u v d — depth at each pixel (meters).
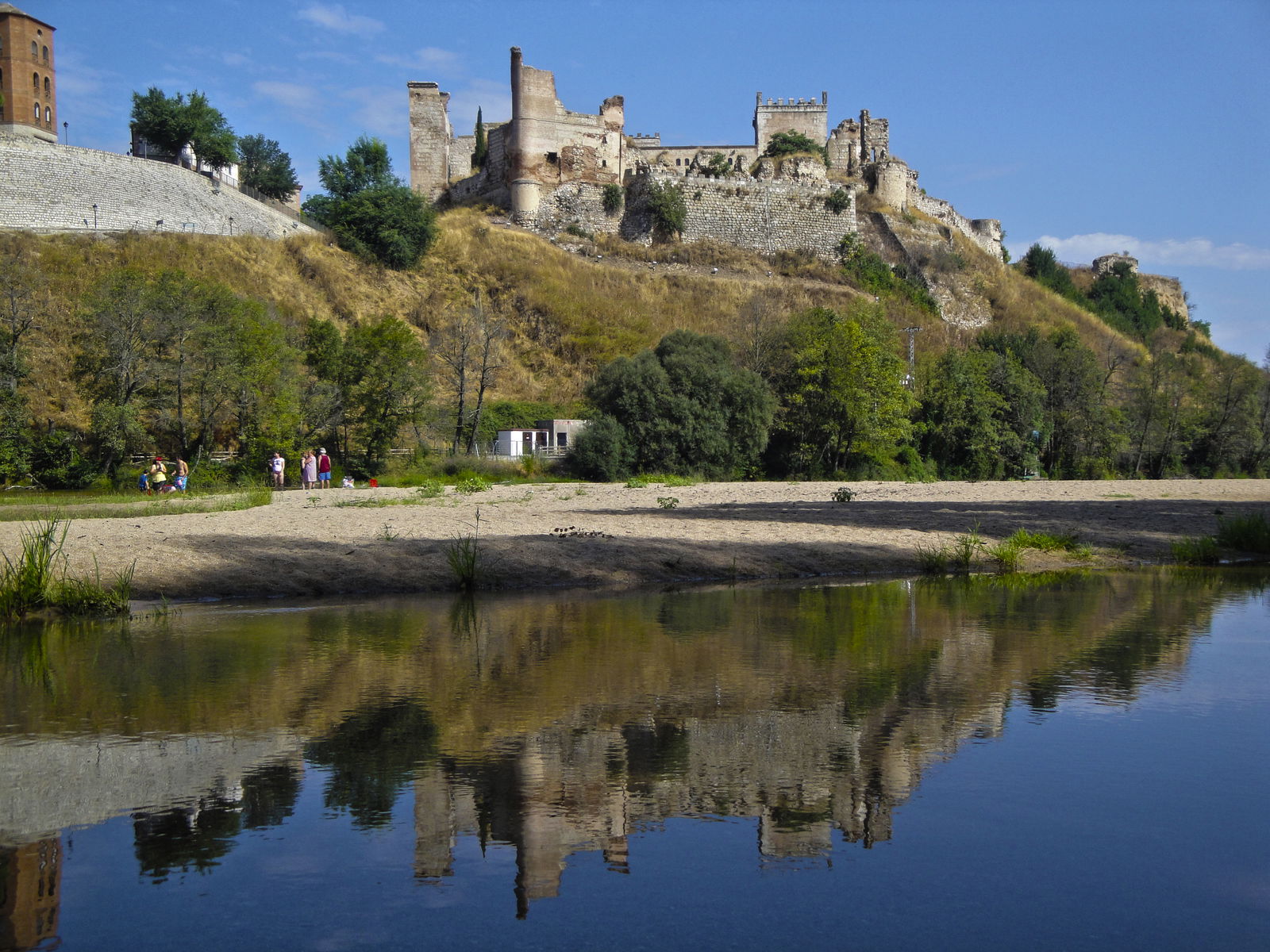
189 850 4.36
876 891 3.95
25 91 71.94
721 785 5.16
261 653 8.62
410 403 42.59
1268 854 4.32
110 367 37.06
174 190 61.06
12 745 5.83
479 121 95.75
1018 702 6.80
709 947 3.48
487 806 4.91
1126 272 109.75
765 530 18.20
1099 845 4.39
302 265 60.03
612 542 16.03
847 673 7.75
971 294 83.75
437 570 13.58
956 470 54.31
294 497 27.30
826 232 82.62
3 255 44.16
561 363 60.09
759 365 52.47
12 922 3.68
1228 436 63.09
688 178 80.81
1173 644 8.90
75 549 14.12
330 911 3.76
